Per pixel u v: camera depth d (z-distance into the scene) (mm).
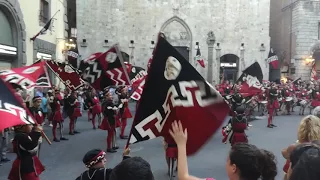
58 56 25297
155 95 3635
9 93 3900
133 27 36469
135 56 36625
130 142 3646
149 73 3629
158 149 11875
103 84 10453
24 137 6281
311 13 35781
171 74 3582
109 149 11398
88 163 4422
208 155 10867
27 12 18297
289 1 38594
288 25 38969
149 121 3643
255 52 37375
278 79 39094
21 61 17203
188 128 3490
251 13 37188
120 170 2539
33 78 8711
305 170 2326
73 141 13156
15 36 16766
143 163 2607
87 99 16719
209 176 8594
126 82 10359
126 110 13867
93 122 16109
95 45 36094
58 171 9062
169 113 3600
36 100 11094
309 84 28016
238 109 9633
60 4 26016
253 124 17500
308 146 2818
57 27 25031
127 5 36281
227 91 25203
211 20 36938
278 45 42469
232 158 2541
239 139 9508
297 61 36031
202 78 3492
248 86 17188
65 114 14938
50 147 12039
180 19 36688
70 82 12188
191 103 3504
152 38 36656
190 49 37000
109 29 36219
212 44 36781
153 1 36438
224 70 38094
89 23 35906
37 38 19891
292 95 23438
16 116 3787
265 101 20344
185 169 2871
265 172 2496
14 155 10852
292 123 17969
